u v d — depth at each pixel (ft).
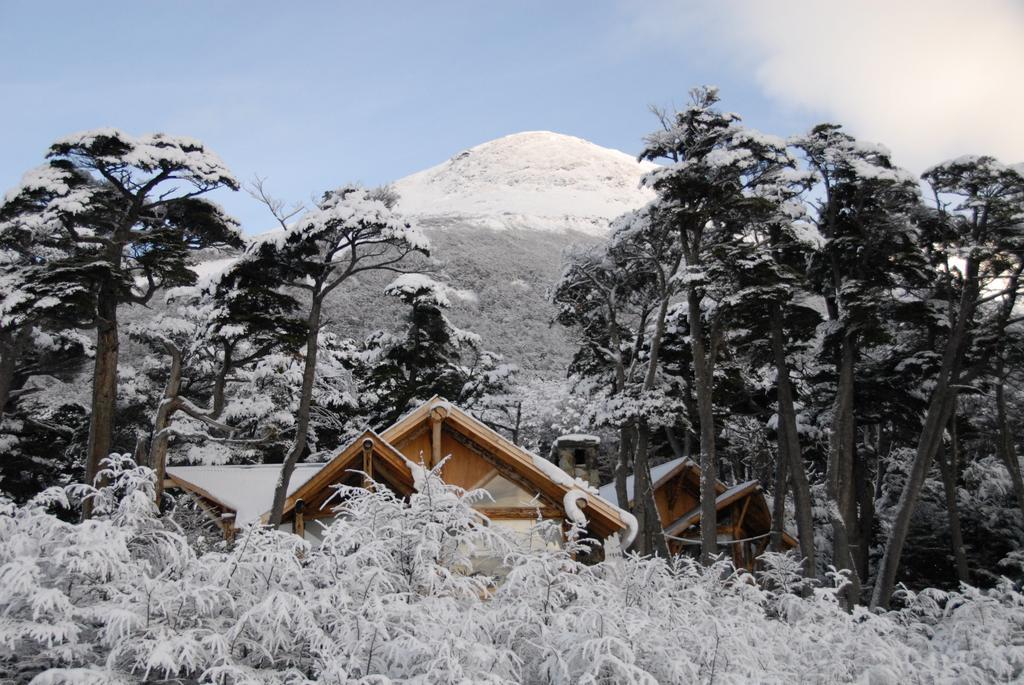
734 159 84.53
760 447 143.23
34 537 26.08
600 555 60.39
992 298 96.02
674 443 126.11
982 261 97.14
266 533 28.04
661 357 110.22
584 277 106.73
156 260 81.71
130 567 25.34
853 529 100.22
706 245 91.66
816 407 111.04
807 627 40.50
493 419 140.15
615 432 138.21
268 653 24.62
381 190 77.25
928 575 117.19
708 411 86.99
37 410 130.11
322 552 28.04
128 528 25.90
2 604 23.79
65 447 121.08
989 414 134.62
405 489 63.46
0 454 110.93
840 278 99.45
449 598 28.09
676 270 98.63
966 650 48.57
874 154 95.09
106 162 79.10
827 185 98.73
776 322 92.32
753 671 30.91
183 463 119.34
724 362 107.76
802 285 91.61
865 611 43.42
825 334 100.58
